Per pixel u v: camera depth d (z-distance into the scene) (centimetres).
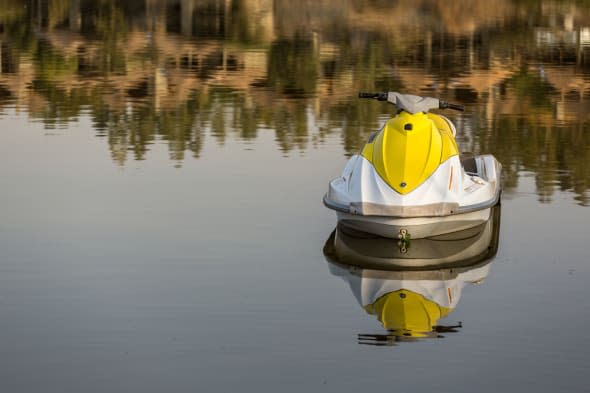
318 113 2253
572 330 977
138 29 3928
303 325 1002
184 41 3541
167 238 1294
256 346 945
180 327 991
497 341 954
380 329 991
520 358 912
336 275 1164
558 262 1201
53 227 1339
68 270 1161
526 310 1038
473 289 1114
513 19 4391
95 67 2944
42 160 1764
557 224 1370
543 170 1700
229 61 3091
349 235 1341
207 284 1121
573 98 2478
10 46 3369
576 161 1769
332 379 870
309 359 915
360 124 2119
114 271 1159
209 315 1025
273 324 1002
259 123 2130
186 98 2459
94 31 3853
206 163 1741
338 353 930
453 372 882
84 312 1030
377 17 4488
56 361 906
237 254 1232
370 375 878
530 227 1359
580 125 2119
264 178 1631
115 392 841
